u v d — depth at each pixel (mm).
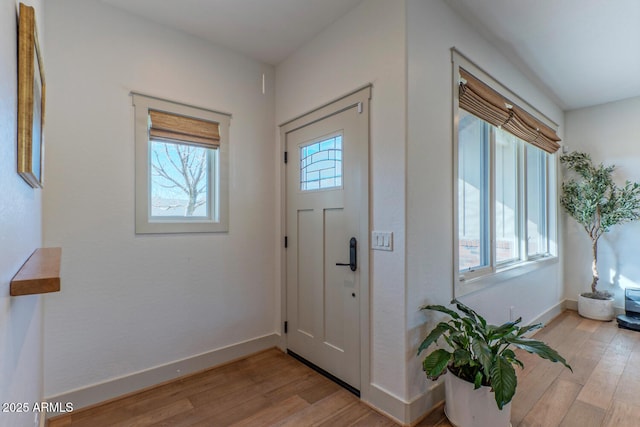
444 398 2043
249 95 2799
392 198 1914
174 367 2340
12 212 718
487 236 2693
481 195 2711
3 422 644
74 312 1957
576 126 4191
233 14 2230
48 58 1891
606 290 3996
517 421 1855
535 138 3375
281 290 2900
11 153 709
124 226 2150
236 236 2699
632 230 3826
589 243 4129
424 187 1951
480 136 2709
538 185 3949
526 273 3215
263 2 2113
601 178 3863
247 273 2766
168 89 2350
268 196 2922
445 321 2074
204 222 2520
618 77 3225
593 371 2471
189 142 2439
